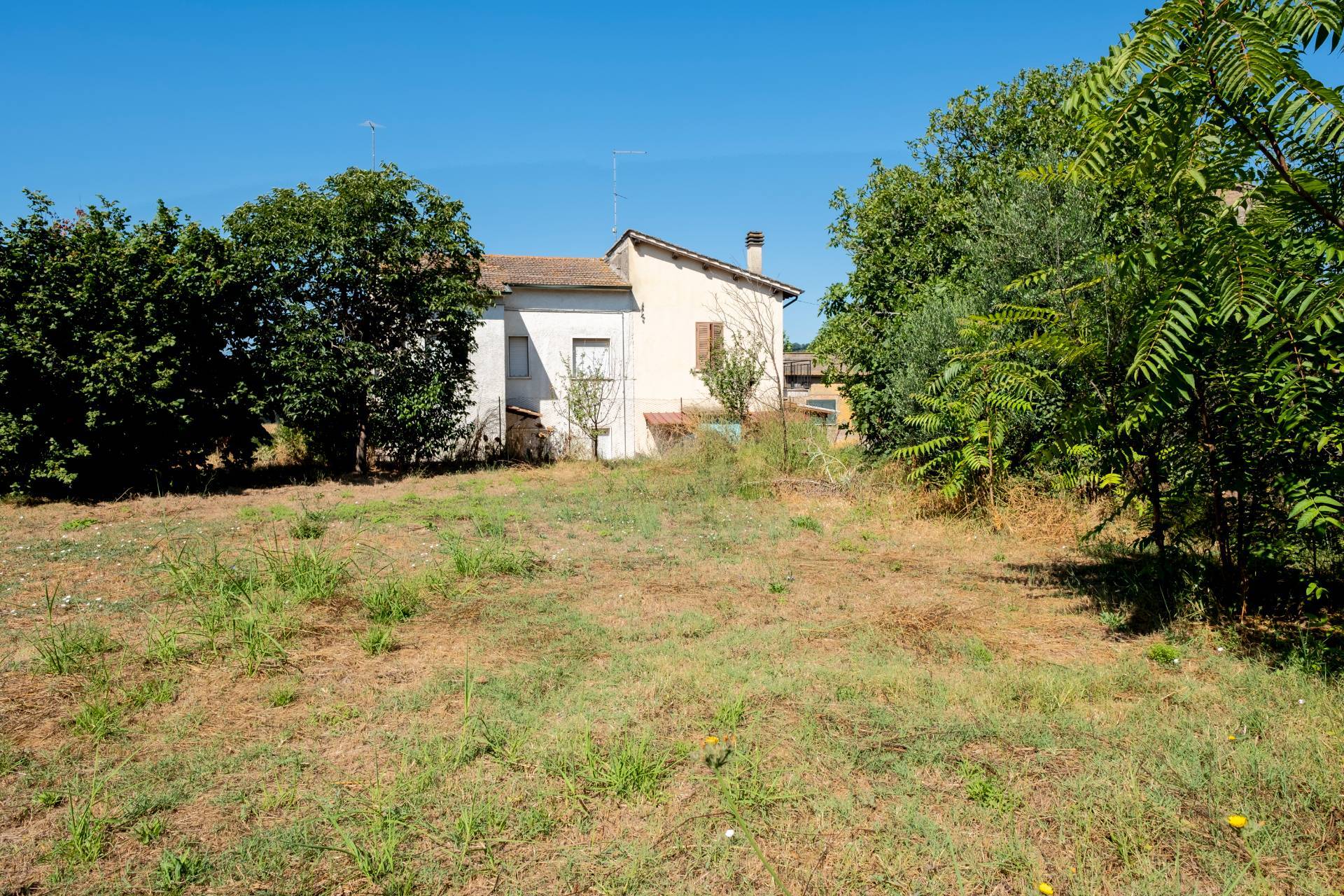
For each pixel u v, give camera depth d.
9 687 4.50
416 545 8.73
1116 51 4.39
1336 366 4.11
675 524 9.99
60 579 7.08
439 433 16.50
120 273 12.52
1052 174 5.05
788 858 2.89
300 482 14.97
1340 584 5.52
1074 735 3.79
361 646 5.14
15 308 11.95
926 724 3.91
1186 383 4.76
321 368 14.53
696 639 5.35
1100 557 7.50
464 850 2.93
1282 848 2.90
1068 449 5.88
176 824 3.13
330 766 3.60
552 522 10.21
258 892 2.72
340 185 15.20
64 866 2.85
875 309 15.52
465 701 4.07
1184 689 4.28
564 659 4.93
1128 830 2.99
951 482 6.65
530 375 21.36
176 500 12.57
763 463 14.29
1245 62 3.85
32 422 12.00
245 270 14.11
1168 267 4.78
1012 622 5.67
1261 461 4.94
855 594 6.55
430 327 16.11
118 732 3.92
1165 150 4.46
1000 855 2.87
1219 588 5.75
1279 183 4.22
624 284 21.70
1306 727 3.76
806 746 3.72
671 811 3.20
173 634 5.09
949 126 18.95
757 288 22.62
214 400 13.87
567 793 3.30
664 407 22.20
